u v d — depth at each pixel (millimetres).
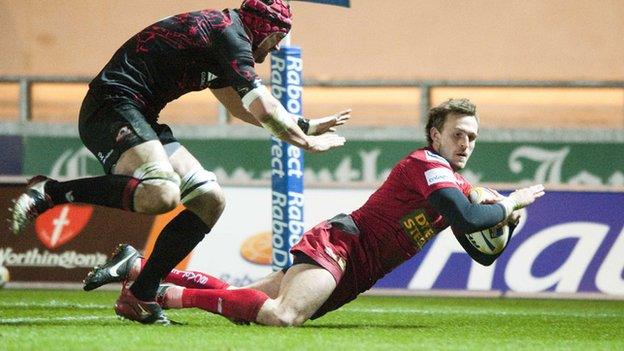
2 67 50844
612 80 49375
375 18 50656
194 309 23938
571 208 32219
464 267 32250
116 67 17312
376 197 18219
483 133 46219
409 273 32375
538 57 50188
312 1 26094
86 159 44281
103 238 32844
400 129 47781
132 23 51156
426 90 50000
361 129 47875
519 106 50031
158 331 16531
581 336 18891
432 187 17438
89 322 19047
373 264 18078
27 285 32875
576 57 50000
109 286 33125
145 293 17750
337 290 18094
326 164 43906
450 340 16719
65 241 32969
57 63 51031
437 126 18297
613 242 32125
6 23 50719
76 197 16906
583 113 49812
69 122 49250
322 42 50781
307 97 50781
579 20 49812
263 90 17219
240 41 17328
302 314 17625
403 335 17344
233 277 32938
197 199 17734
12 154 44188
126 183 16672
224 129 48094
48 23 50906
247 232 33031
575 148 44125
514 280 32219
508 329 20234
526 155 44188
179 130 48156
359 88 50594
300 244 17859
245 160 44469
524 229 32219
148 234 32781
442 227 18266
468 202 17391
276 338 15672
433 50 50562
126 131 16875
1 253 33031
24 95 50500
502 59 50312
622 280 32031
